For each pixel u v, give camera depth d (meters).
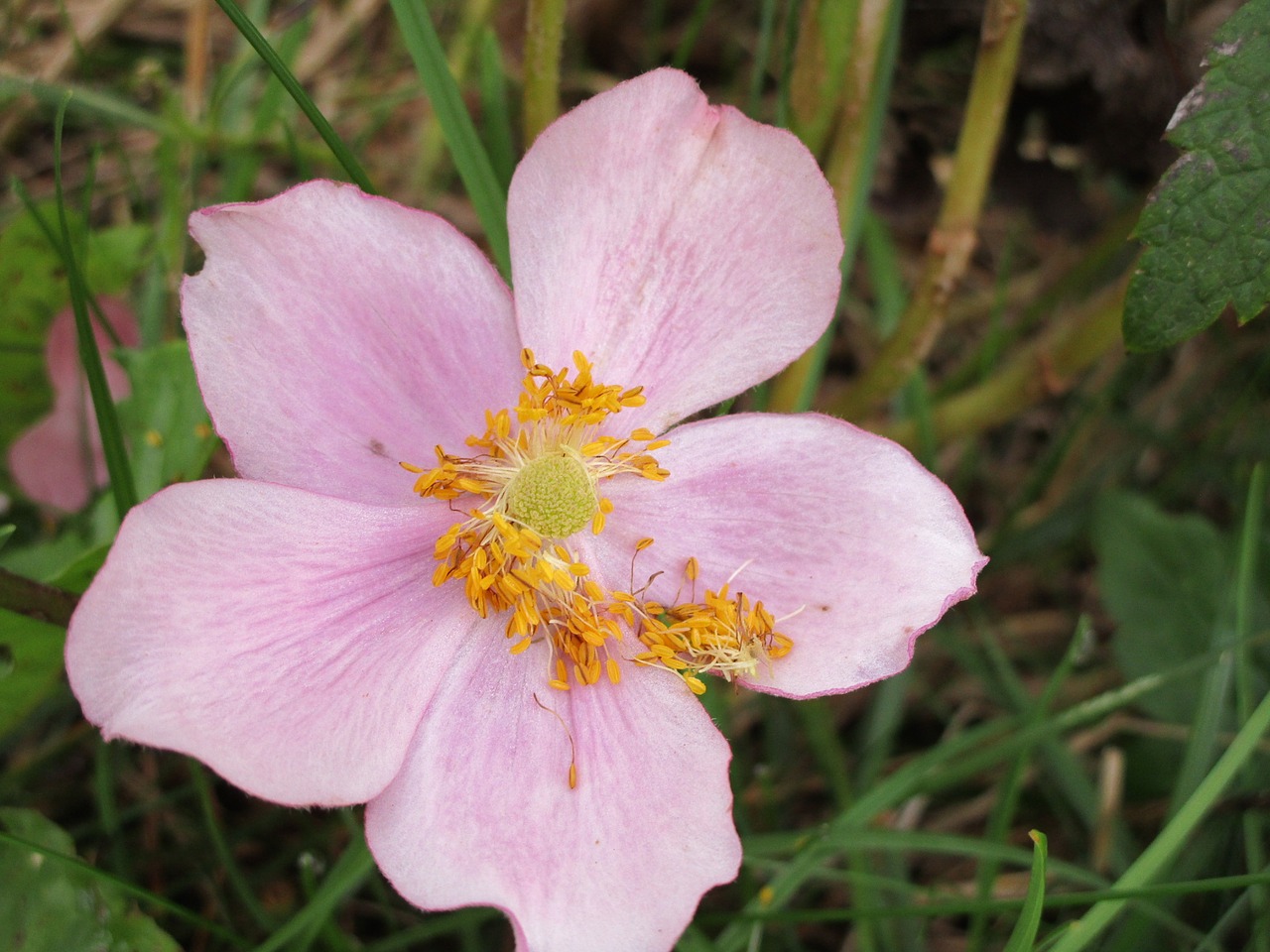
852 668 0.09
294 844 0.12
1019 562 0.16
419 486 0.09
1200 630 0.13
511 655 0.09
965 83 0.15
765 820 0.13
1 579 0.10
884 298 0.15
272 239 0.09
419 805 0.09
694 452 0.10
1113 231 0.14
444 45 0.18
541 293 0.10
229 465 0.14
